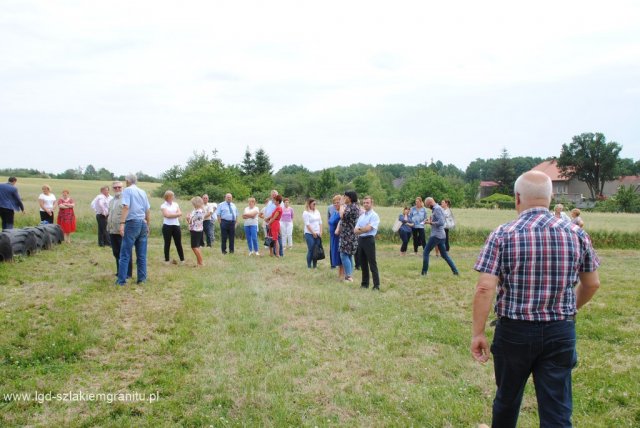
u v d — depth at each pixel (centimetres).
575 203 7075
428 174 5912
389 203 6594
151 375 486
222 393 446
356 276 1112
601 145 7706
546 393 284
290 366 514
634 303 854
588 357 572
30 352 525
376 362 536
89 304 715
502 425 312
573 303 296
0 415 394
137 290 823
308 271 1148
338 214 1147
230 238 1447
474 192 7419
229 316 699
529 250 291
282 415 408
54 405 417
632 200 5272
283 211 1694
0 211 1352
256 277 1031
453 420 409
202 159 5388
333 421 405
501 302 304
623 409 436
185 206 2856
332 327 666
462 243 2027
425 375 505
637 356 575
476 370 523
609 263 1562
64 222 1517
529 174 315
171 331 620
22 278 864
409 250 1788
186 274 998
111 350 549
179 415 406
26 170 10000
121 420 394
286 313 726
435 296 895
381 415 417
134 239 862
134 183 867
